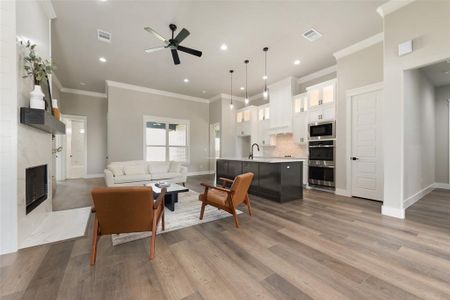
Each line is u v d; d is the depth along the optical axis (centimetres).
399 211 281
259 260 178
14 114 199
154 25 332
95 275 156
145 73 540
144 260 178
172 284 146
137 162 509
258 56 442
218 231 242
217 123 774
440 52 244
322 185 466
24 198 215
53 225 260
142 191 172
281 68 508
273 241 214
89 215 299
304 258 180
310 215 298
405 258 178
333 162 441
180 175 520
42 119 219
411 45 266
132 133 645
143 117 667
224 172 532
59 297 132
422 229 241
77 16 308
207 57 446
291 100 561
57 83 595
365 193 388
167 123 728
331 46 401
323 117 466
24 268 165
